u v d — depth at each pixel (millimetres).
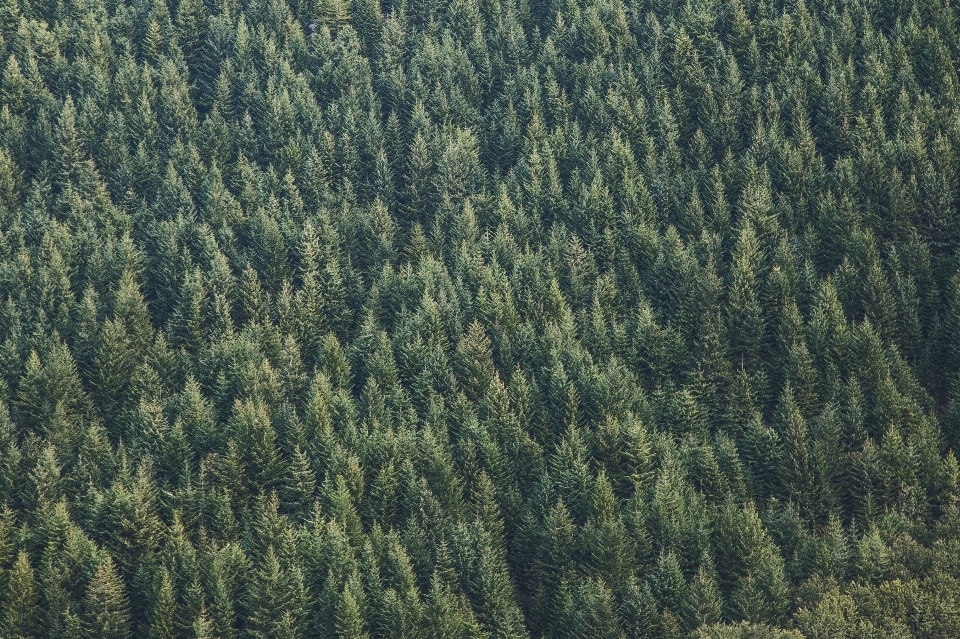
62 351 106250
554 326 108438
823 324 105500
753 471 95375
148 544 87375
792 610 81438
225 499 90625
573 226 127625
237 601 83938
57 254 118500
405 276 118438
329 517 89938
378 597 82875
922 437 92812
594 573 84688
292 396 104438
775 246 120312
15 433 98500
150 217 132375
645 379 106375
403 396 102188
